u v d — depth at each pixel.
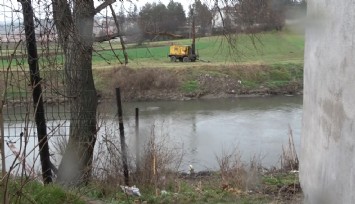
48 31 4.78
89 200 5.24
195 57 34.41
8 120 4.44
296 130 17.88
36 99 4.80
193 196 6.39
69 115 5.81
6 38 4.47
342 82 3.57
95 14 5.85
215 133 17.42
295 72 32.31
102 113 6.51
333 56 3.89
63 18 4.88
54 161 6.00
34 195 4.40
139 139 7.05
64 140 5.96
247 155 13.31
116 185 5.96
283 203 6.07
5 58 4.29
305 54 5.55
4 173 3.88
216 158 11.09
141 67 28.59
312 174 4.91
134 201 5.79
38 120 4.91
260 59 32.91
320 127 4.50
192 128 18.67
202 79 31.25
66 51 5.23
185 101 28.81
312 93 4.98
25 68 4.45
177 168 7.71
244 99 29.48
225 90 30.94
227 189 6.87
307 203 5.22
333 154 3.87
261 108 25.27
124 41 6.24
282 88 31.19
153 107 26.08
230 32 9.34
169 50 34.72
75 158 5.82
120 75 25.70
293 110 24.00
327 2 4.09
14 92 4.26
